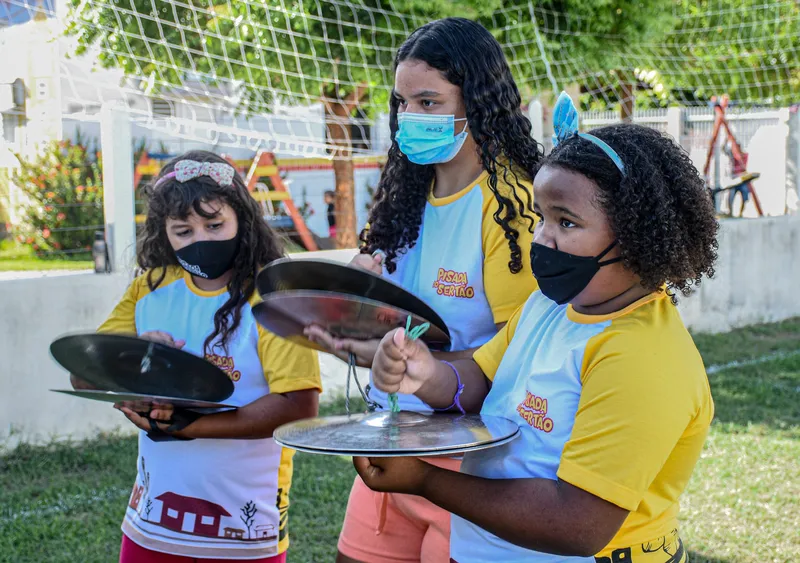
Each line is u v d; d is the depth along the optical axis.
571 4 8.15
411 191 2.35
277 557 2.41
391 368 1.78
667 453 1.51
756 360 7.59
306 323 1.98
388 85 7.52
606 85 10.09
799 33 9.31
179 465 2.35
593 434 1.51
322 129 9.19
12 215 9.23
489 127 2.17
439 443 1.51
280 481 2.44
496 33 7.61
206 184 2.32
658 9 8.60
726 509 4.29
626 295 1.60
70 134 9.58
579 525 1.50
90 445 5.36
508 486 1.58
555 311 1.73
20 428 5.20
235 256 2.40
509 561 1.69
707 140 12.21
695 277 1.65
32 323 5.23
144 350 2.03
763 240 9.28
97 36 6.82
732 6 9.44
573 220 1.55
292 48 7.37
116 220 5.57
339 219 8.71
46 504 4.45
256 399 2.37
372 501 2.35
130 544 2.40
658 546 1.63
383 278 1.72
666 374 1.51
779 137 11.86
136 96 7.15
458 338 2.21
